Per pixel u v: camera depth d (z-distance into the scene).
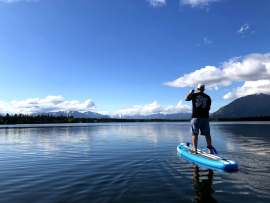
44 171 5.78
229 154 7.68
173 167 5.89
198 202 3.29
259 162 6.23
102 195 3.68
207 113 7.22
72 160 7.43
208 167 5.80
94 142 13.95
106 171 5.60
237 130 26.41
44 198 3.60
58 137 18.81
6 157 8.25
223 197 3.50
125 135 20.94
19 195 3.79
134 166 6.15
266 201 3.29
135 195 3.65
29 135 22.06
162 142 13.41
